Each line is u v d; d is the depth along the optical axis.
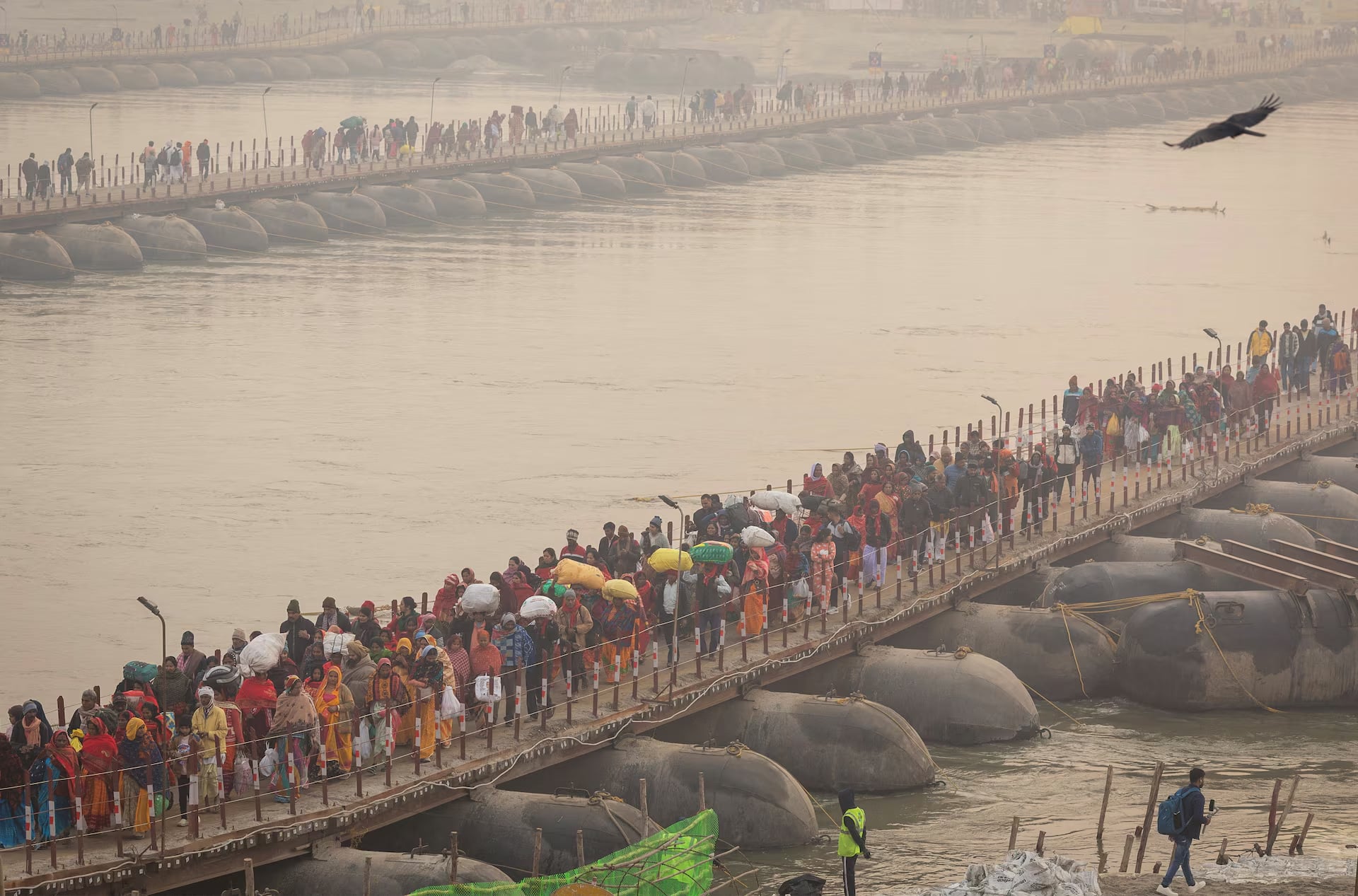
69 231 117.56
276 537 64.62
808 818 41.69
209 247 126.62
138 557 62.03
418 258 127.12
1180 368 97.62
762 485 72.69
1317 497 66.56
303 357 93.88
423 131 183.38
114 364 90.44
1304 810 44.09
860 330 106.38
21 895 32.25
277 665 38.22
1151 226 152.62
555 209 154.12
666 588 45.84
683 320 107.62
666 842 38.12
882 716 45.31
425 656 38.81
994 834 42.41
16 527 64.75
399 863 36.16
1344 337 105.62
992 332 107.12
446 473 73.50
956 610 53.47
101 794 34.50
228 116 191.62
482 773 39.47
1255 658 51.53
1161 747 49.06
